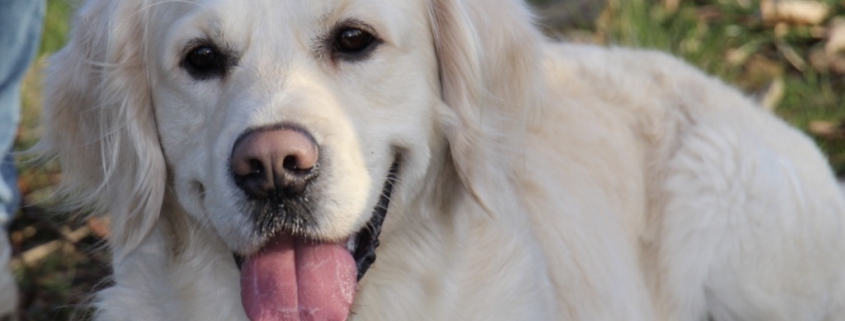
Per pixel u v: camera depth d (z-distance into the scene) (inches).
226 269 132.2
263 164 107.9
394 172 125.2
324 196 111.3
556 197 160.2
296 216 111.4
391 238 130.0
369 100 119.2
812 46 269.3
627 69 191.5
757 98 253.8
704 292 179.2
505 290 138.3
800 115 249.6
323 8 117.0
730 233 175.9
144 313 138.3
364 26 118.1
